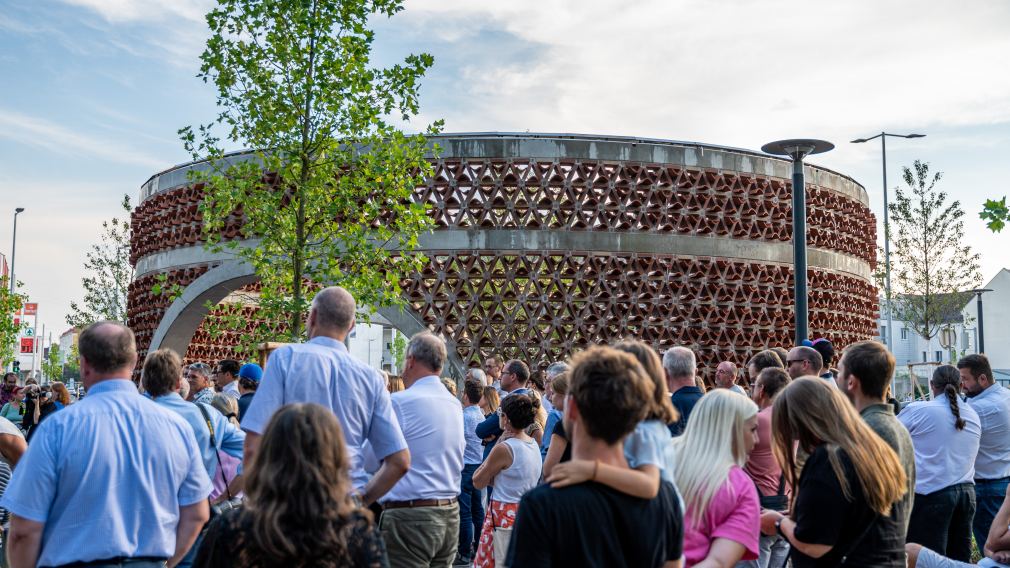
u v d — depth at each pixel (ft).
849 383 16.48
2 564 32.12
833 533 13.62
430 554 19.60
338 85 42.83
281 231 43.78
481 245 57.06
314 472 9.30
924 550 19.80
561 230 57.67
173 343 74.23
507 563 9.98
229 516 9.53
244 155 64.64
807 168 67.51
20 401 61.52
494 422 33.17
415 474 19.53
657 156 59.41
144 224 78.38
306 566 9.09
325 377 16.29
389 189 44.86
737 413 14.19
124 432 13.88
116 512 13.55
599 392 10.13
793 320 65.10
